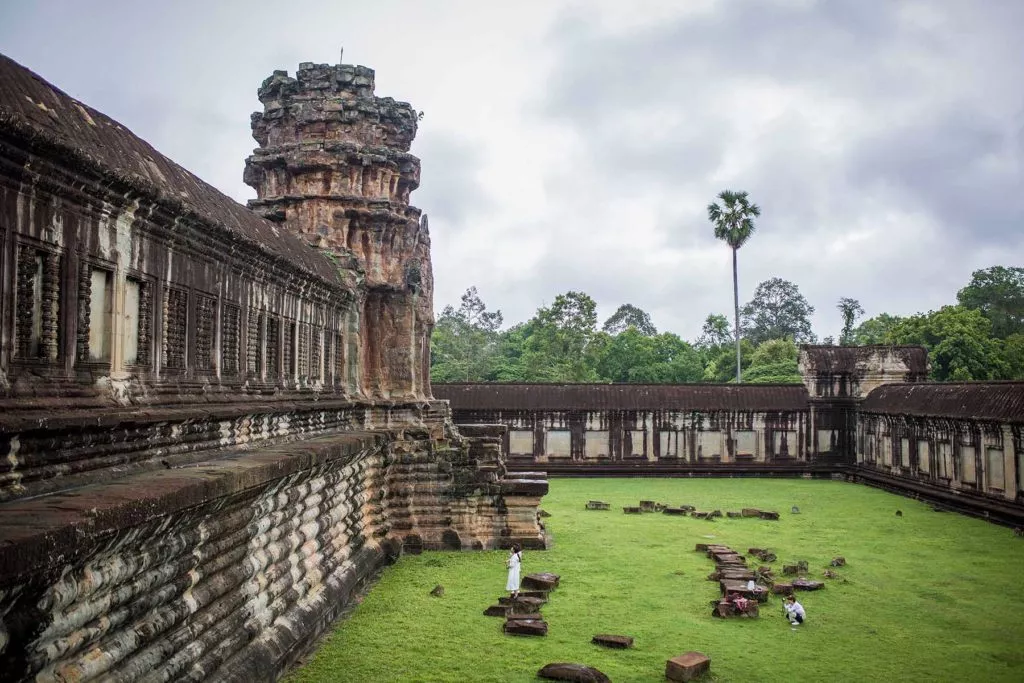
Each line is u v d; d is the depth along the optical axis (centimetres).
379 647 1504
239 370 1485
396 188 2606
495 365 8225
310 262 1945
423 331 2772
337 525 1838
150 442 1114
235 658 1180
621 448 4728
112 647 862
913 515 3266
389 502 2442
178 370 1238
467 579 2067
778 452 4762
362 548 2073
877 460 4394
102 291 1047
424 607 1789
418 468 2470
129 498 825
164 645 976
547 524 2977
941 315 6475
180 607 1023
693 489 4128
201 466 1145
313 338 2000
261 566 1301
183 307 1254
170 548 962
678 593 1955
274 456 1320
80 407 950
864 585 2059
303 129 2486
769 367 7588
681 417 4753
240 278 1491
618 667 1433
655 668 1431
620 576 2128
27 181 864
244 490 1100
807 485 4350
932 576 2158
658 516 3206
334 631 1598
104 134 1116
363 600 1844
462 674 1369
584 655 1488
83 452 948
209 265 1349
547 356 7619
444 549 2450
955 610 1828
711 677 1387
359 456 1955
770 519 3145
